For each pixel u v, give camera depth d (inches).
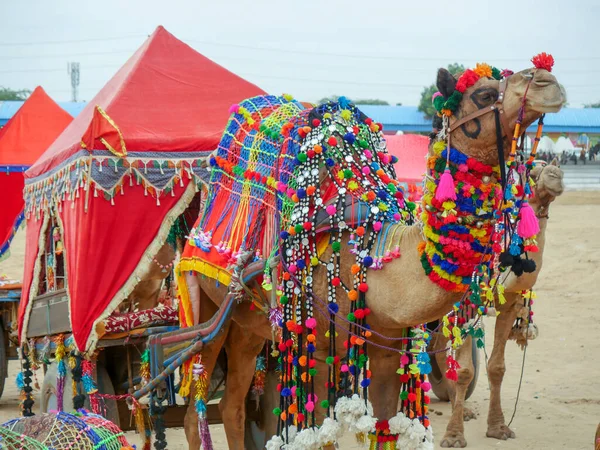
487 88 175.3
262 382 270.1
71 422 152.7
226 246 235.0
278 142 228.7
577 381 403.9
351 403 191.8
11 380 436.1
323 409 211.2
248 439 283.0
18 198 404.8
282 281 209.9
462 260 180.2
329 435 193.2
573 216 1086.4
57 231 282.0
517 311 310.0
